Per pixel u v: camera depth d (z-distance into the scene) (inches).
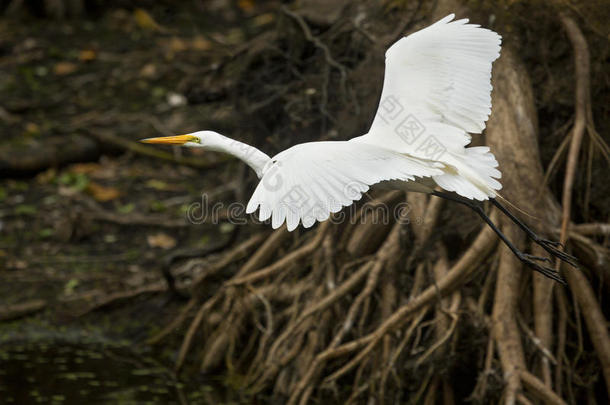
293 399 405.4
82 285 544.4
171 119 757.9
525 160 393.7
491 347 385.4
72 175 684.1
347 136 450.0
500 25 416.5
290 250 484.7
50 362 470.9
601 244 406.3
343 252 450.9
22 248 585.9
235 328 465.7
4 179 674.2
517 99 403.2
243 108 515.2
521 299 407.2
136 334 506.6
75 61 887.1
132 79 847.7
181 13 1013.2
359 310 444.8
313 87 483.8
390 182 261.4
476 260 391.9
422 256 407.8
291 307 459.2
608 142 418.0
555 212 393.4
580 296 387.9
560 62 425.1
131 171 697.6
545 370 382.0
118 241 600.1
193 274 550.9
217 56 860.6
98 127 746.8
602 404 419.5
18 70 861.8
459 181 237.3
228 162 700.7
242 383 455.5
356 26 465.7
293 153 218.2
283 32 520.4
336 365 449.7
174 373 469.1
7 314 511.2
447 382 404.5
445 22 264.5
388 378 412.2
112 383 450.9
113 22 993.5
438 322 401.1
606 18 406.6
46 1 993.5
